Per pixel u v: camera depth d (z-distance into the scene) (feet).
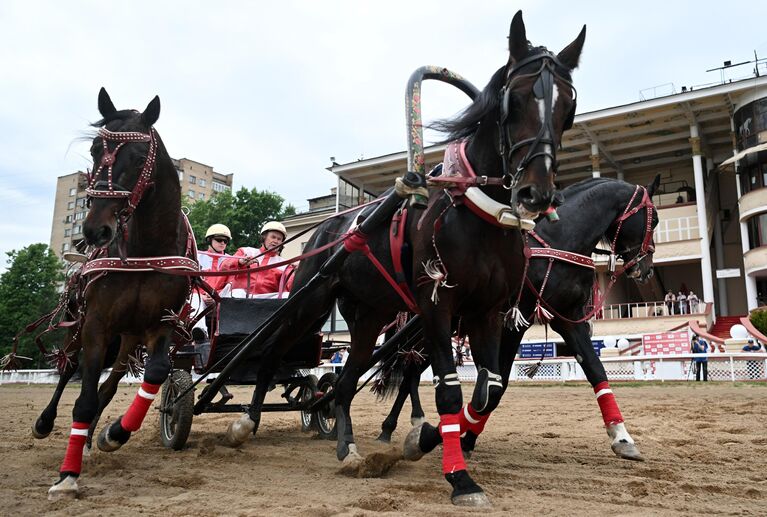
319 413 24.72
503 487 14.19
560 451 20.07
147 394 16.25
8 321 145.28
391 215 16.05
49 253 154.10
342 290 20.33
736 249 101.65
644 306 97.50
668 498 13.19
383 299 18.01
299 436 25.57
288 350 21.81
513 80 12.98
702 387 50.37
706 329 84.23
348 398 19.56
